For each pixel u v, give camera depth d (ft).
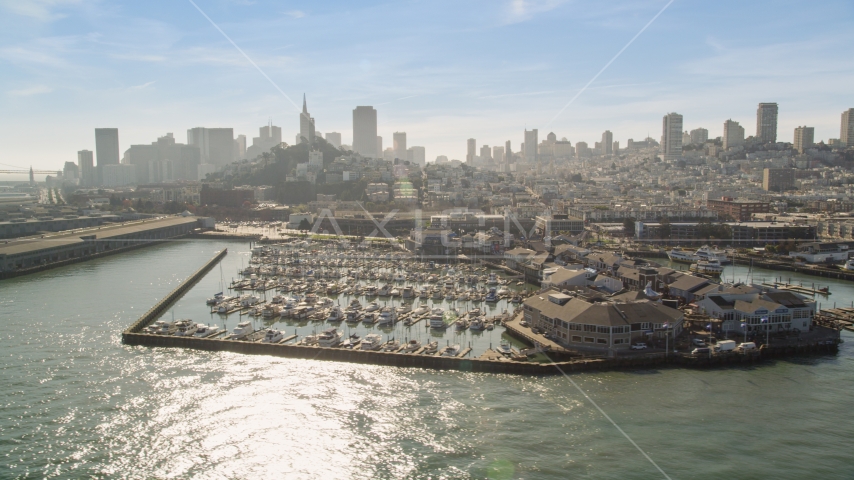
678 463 342.44
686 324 569.23
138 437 378.53
